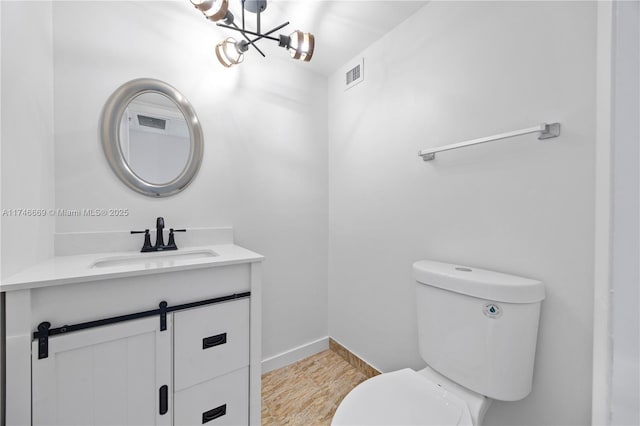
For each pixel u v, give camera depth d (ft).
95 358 2.73
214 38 5.05
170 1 4.58
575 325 2.85
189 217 4.84
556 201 2.97
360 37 5.27
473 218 3.76
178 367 3.19
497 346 2.96
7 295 2.37
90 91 3.97
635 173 1.16
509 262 3.37
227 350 3.55
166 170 4.57
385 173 5.20
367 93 5.59
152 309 3.05
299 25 4.94
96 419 2.75
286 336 6.08
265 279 5.76
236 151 5.35
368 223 5.60
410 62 4.68
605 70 1.80
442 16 4.16
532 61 3.15
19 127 2.85
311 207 6.45
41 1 3.38
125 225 4.26
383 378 3.40
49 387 2.52
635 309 1.16
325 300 6.72
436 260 4.27
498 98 3.48
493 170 3.53
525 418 3.22
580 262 2.81
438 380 3.48
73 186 3.86
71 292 2.64
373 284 5.49
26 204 2.99
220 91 5.15
